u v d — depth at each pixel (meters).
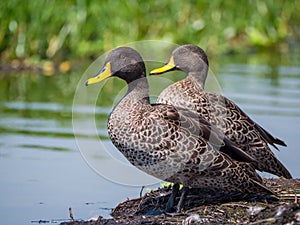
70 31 18.20
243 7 21.28
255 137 9.54
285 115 13.12
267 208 8.30
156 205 8.98
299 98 14.37
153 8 19.47
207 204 8.72
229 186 8.52
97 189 9.79
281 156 11.20
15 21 17.75
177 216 8.42
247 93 14.73
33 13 17.81
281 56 20.05
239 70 17.47
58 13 18.09
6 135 11.94
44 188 9.73
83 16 18.31
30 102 14.29
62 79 16.55
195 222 8.17
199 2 20.12
